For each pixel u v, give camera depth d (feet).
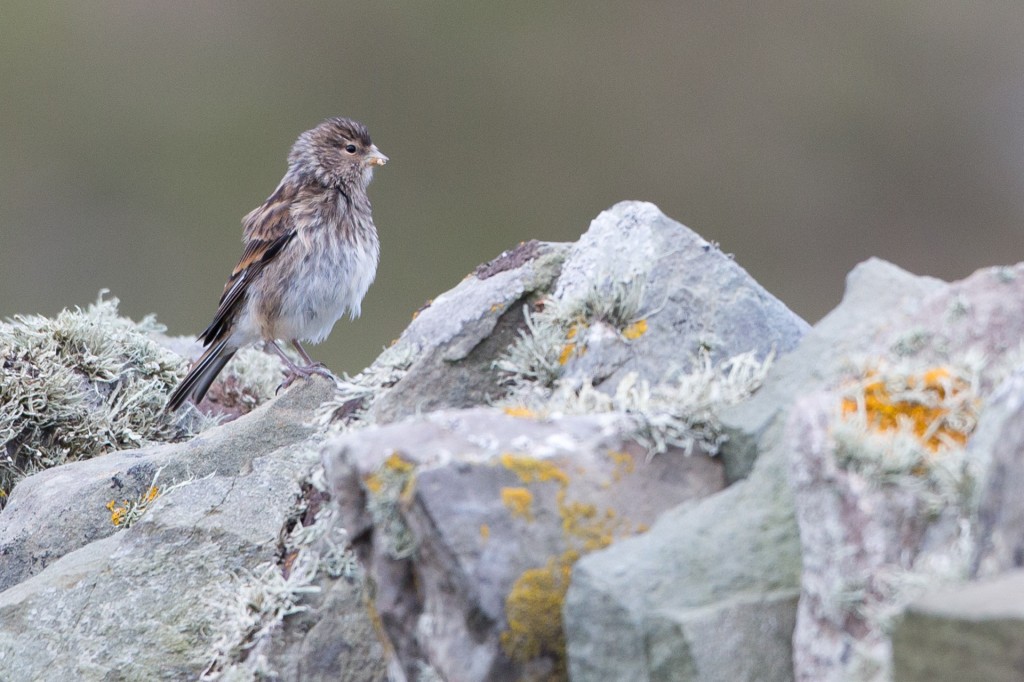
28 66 154.10
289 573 27.17
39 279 135.33
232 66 159.02
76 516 32.07
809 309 140.05
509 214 153.48
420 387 30.27
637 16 164.66
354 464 22.06
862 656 18.38
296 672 25.61
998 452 17.65
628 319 28.94
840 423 19.31
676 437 23.16
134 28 160.97
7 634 27.78
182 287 135.23
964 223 147.33
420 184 157.79
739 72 162.81
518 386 29.60
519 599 20.71
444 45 166.20
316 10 167.22
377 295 136.05
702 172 155.02
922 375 20.48
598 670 20.10
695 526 21.01
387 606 22.00
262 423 33.32
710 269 29.58
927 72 156.15
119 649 27.32
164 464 32.78
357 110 162.61
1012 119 152.35
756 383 24.95
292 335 47.98
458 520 20.89
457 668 20.65
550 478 21.77
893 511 18.80
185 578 27.99
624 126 159.63
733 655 19.58
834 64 157.28
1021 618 15.20
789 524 20.88
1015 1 155.84
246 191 149.69
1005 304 21.56
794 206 149.69
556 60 164.96
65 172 147.23
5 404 37.45
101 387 39.91
